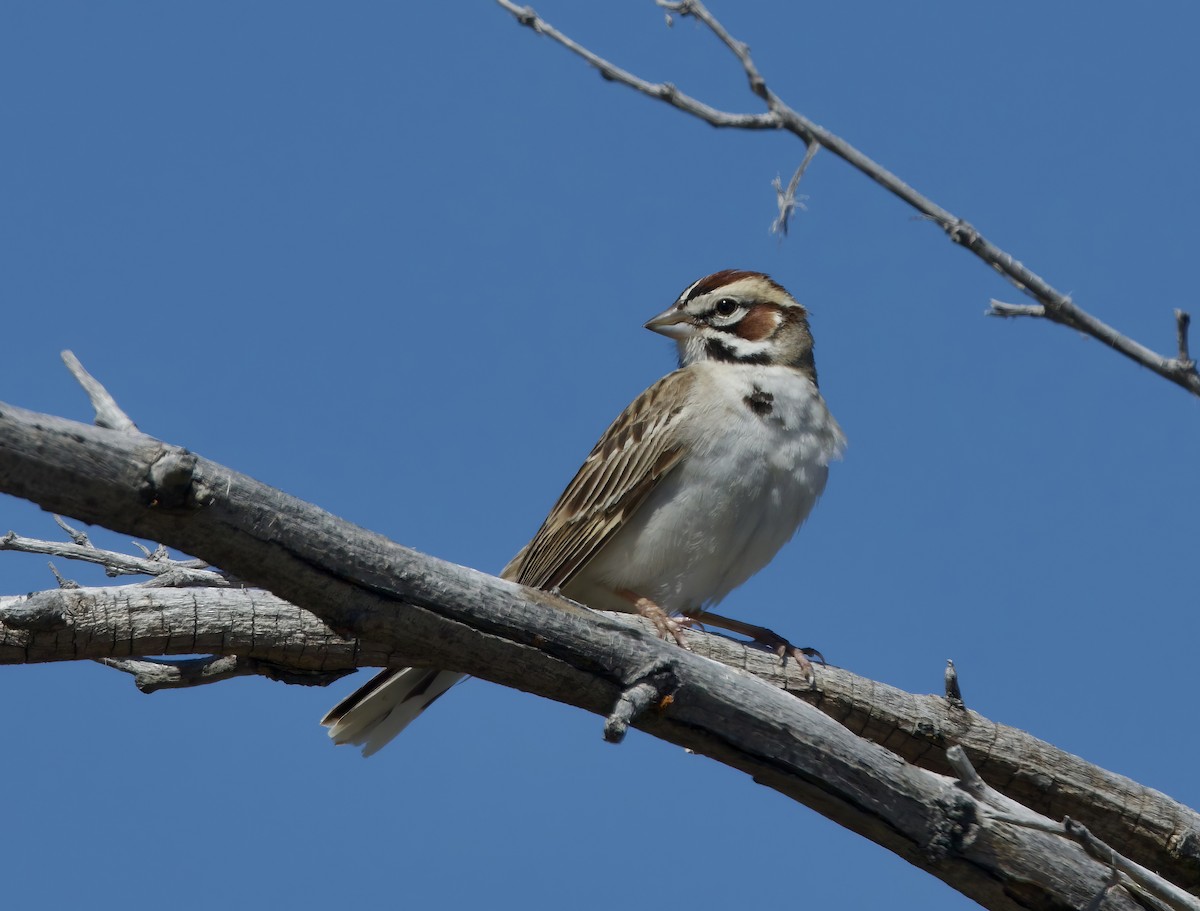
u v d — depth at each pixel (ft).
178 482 28.35
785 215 29.66
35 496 27.76
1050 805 43.09
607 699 34.65
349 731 43.11
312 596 31.55
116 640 37.83
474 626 32.99
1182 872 43.52
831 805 36.70
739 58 29.76
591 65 29.68
